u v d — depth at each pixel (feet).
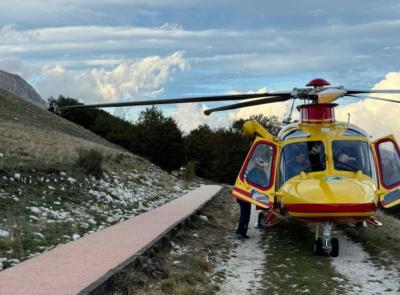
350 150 34.04
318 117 35.58
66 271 22.39
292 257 31.89
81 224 37.14
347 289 24.34
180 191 86.79
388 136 36.09
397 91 33.24
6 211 35.14
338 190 30.27
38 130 105.09
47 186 45.60
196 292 22.75
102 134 212.64
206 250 33.86
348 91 34.17
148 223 39.11
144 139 157.58
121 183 65.10
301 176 33.35
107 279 20.67
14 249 27.25
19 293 18.86
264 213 42.91
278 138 38.06
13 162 47.88
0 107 130.72
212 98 35.29
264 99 37.27
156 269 25.52
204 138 209.05
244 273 27.68
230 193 96.27
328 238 31.19
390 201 34.12
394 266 29.17
